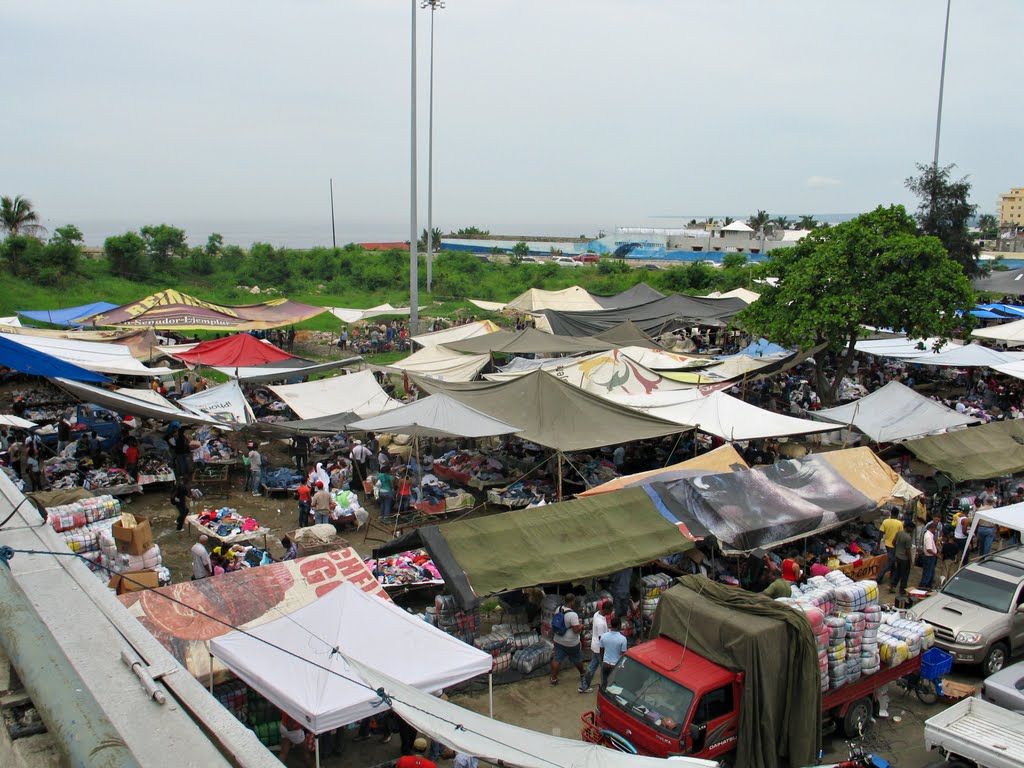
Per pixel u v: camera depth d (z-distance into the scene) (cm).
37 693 258
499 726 834
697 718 936
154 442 2202
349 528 1858
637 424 2022
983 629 1298
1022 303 5816
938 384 3684
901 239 2711
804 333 2773
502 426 1925
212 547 1623
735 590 1071
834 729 1129
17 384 3064
